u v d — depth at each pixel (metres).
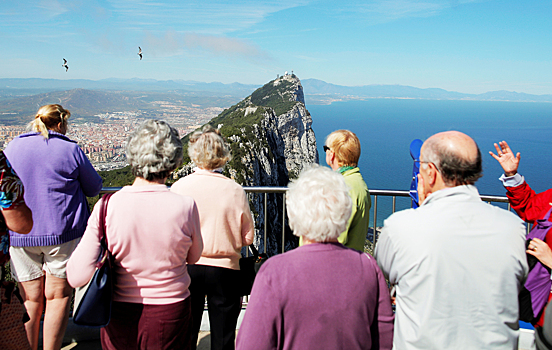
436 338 1.58
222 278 2.55
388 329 1.70
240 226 2.60
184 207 2.12
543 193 2.41
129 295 2.04
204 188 2.52
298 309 1.56
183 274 2.18
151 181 2.13
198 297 2.62
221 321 2.60
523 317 2.00
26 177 2.56
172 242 2.05
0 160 1.93
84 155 2.80
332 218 1.60
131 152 2.07
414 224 1.67
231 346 2.66
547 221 2.04
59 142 2.66
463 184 1.72
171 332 2.09
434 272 1.58
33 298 2.72
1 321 1.98
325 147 2.74
